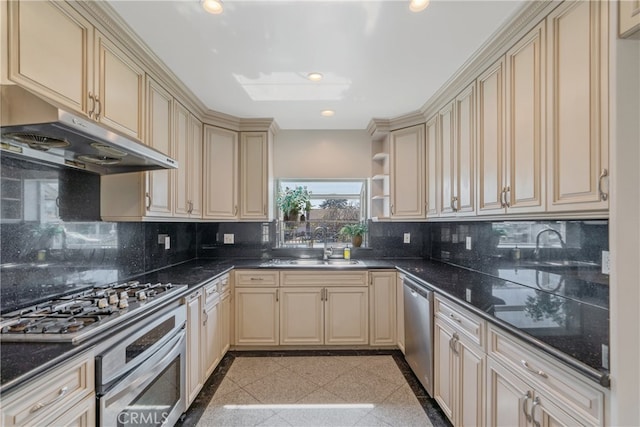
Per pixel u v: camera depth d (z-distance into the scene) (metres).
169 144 2.28
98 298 1.64
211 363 2.40
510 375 1.30
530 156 1.56
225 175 3.13
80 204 1.82
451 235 3.09
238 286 2.96
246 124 3.25
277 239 3.67
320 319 2.98
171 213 2.31
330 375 2.53
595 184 1.18
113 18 1.58
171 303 1.76
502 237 2.28
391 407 2.10
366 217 3.76
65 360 1.01
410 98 2.70
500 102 1.81
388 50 1.94
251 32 1.74
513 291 1.88
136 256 2.38
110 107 1.64
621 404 0.87
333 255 3.57
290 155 3.68
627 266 0.90
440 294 1.99
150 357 1.51
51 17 1.29
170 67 2.13
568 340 1.13
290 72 2.22
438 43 1.86
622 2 0.90
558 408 1.05
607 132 1.13
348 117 3.21
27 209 1.50
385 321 3.00
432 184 2.83
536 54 1.51
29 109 1.05
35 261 1.53
